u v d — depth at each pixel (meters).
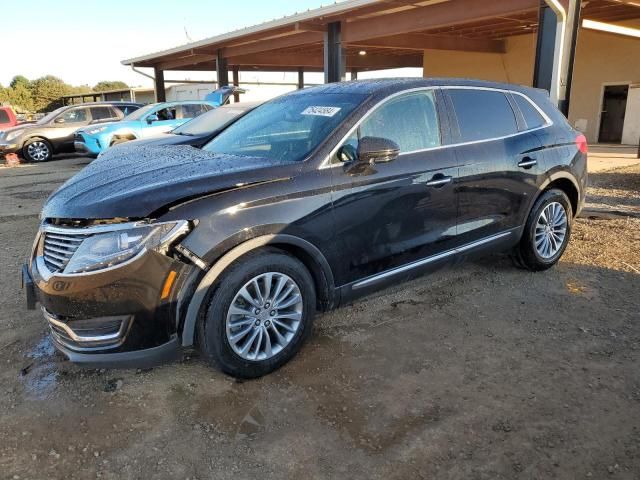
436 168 3.87
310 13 13.70
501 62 21.73
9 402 3.01
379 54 26.48
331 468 2.47
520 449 2.57
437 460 2.51
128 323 2.83
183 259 2.88
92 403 3.00
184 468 2.48
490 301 4.31
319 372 3.29
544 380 3.16
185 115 14.09
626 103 18.44
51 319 2.94
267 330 3.24
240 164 3.37
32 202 8.91
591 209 7.45
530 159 4.57
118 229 2.79
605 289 4.52
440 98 4.09
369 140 3.36
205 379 3.23
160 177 3.18
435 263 4.02
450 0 12.10
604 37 18.77
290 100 4.33
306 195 3.24
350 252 3.49
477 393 3.04
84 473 2.46
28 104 76.19
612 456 2.51
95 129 13.26
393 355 3.48
